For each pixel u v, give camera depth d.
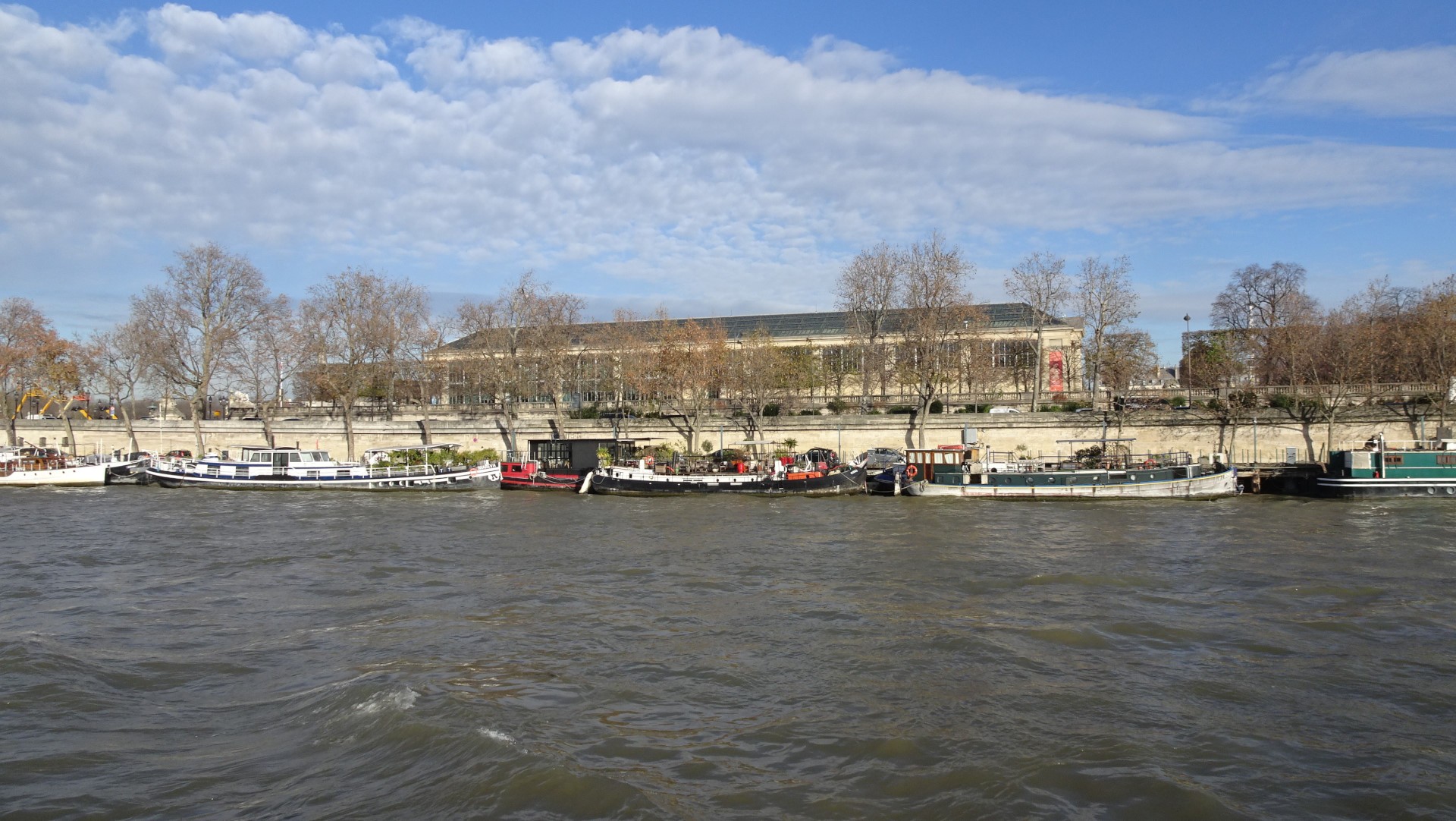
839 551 42.09
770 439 86.44
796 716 21.11
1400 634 27.48
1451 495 60.62
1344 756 19.03
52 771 18.47
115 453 88.94
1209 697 22.33
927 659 25.23
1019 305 118.81
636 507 61.06
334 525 52.09
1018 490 63.53
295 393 103.81
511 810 16.58
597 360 99.25
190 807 16.97
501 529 50.16
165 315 88.88
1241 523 50.81
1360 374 78.44
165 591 34.41
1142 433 78.06
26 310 100.31
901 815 16.56
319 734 20.12
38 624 29.48
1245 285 108.56
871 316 96.50
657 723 20.70
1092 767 18.34
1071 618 29.44
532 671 24.31
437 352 98.38
